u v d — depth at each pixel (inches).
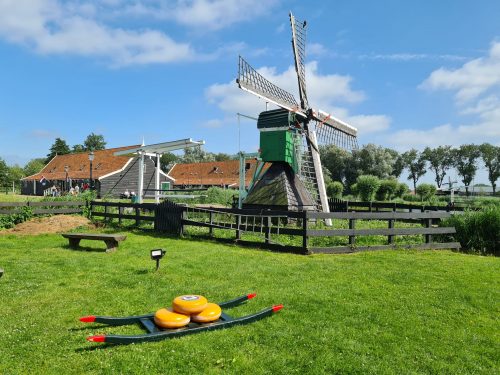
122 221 655.1
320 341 198.8
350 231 439.5
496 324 227.9
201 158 4153.5
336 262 375.9
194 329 204.5
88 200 711.7
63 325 212.8
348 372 172.1
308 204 676.1
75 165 2133.4
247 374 167.5
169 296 261.6
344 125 856.3
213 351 186.2
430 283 305.1
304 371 171.6
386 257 405.7
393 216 469.1
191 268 343.3
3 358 176.2
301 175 701.3
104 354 181.2
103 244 463.2
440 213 510.3
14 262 356.8
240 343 195.3
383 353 189.8
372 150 2689.5
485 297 273.0
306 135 733.3
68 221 594.9
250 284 294.4
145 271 328.5
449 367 178.1
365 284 299.4
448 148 4055.1
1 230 554.6
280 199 634.8
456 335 211.2
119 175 1835.6
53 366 170.7
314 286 289.1
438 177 4148.6
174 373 166.7
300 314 233.5
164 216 561.3
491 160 3818.9
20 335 199.0
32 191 2234.3
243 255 405.4
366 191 1546.5
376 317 231.8
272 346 193.3
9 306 240.7
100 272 324.2
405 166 3838.6
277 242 449.4
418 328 218.5
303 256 406.0
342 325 219.1
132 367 169.5
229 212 510.9
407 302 259.3
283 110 672.4
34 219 607.8
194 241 496.1
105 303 246.8
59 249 428.1
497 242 483.8
